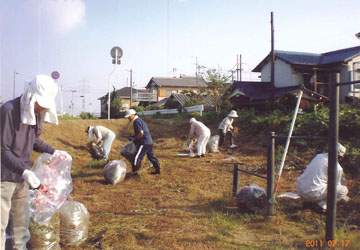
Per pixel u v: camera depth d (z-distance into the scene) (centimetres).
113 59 1670
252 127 1501
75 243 378
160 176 813
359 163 829
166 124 1752
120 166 739
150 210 530
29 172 284
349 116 1177
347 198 558
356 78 2341
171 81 4975
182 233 424
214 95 2661
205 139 1127
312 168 516
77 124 1572
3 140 280
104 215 498
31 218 334
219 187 700
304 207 535
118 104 3966
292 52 2858
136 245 383
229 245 382
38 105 296
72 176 823
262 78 3053
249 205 504
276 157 1019
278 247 376
